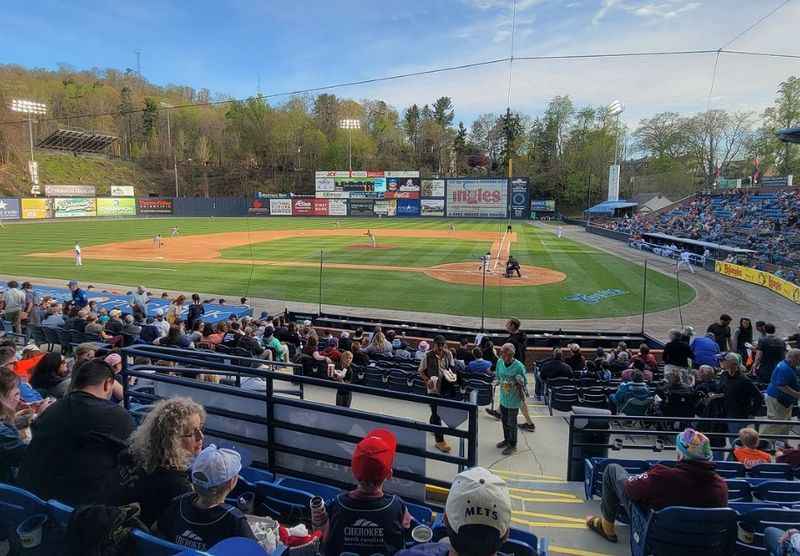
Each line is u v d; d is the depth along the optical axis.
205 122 123.06
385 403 10.52
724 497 4.38
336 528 3.28
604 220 72.56
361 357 13.13
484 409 10.97
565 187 104.38
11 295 18.42
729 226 50.12
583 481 7.35
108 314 18.30
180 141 117.38
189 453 3.61
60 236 55.50
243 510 4.04
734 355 8.94
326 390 11.27
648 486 4.45
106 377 4.07
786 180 60.66
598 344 17.52
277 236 56.72
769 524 4.77
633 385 10.00
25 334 17.00
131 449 3.60
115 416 3.90
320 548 3.49
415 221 83.81
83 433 3.73
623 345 15.35
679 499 4.33
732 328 21.53
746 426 8.75
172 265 36.31
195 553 2.58
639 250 46.59
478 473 2.52
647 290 28.75
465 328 19.53
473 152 130.12
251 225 73.44
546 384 12.01
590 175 95.88
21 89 102.00
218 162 122.25
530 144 120.88
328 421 4.82
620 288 29.22
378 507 3.28
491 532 2.34
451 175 129.88
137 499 3.42
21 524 3.24
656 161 97.31
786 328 21.67
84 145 106.25
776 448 8.55
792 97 70.19
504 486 2.48
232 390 5.28
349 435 4.72
